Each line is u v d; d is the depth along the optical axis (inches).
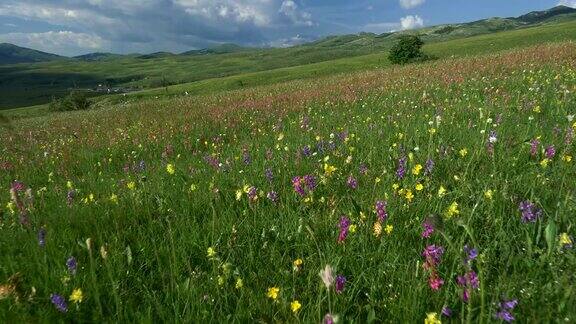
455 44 4699.8
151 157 456.1
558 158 236.8
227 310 138.5
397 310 128.5
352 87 852.6
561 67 669.9
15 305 139.4
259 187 247.6
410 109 477.7
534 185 196.5
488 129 300.2
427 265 134.7
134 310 142.6
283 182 239.9
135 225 209.2
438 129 334.0
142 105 1267.2
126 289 154.0
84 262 170.4
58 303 132.3
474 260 140.6
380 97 633.6
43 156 539.5
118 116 965.8
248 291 144.9
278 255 169.0
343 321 128.9
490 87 559.8
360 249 164.7
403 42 3024.1
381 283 144.8
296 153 310.5
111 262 166.7
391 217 181.3
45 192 323.3
